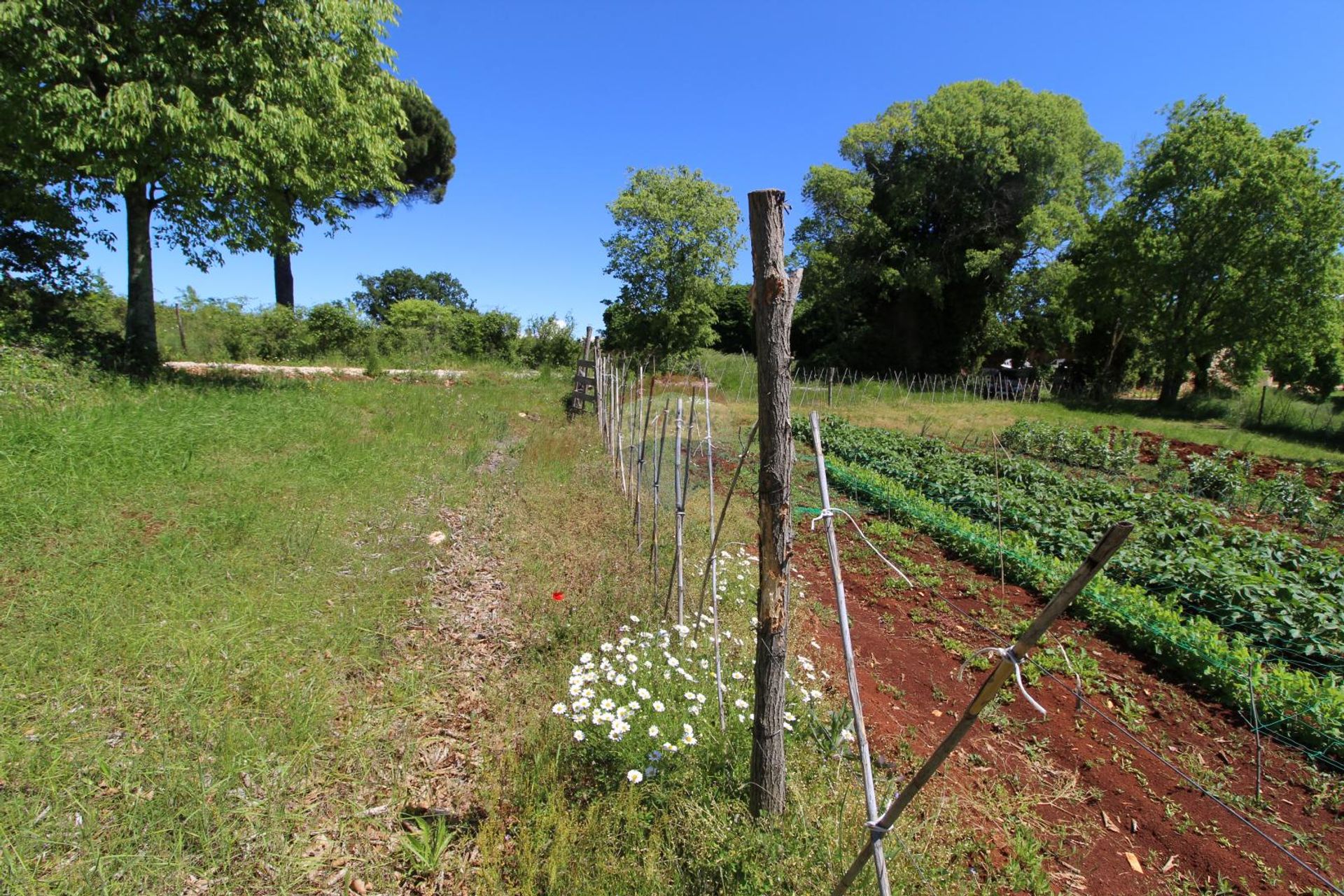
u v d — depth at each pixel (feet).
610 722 11.02
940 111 105.60
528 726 12.18
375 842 9.64
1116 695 15.92
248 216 40.27
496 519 22.99
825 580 22.07
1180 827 11.71
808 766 11.29
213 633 13.37
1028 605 20.99
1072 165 109.29
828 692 14.53
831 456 42.60
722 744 11.04
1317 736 14.15
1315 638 17.66
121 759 10.12
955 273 113.91
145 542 16.70
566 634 15.35
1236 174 84.17
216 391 36.17
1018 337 126.62
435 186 104.47
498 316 90.33
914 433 58.80
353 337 75.20
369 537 19.67
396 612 15.69
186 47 33.68
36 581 14.16
